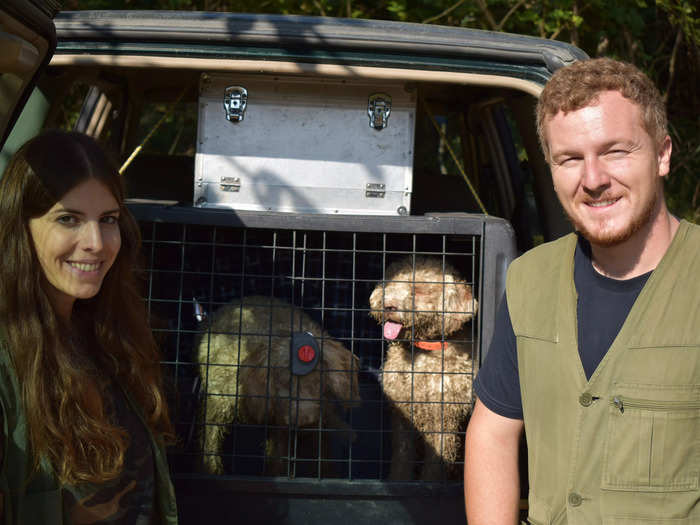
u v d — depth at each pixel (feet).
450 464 7.91
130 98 10.06
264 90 7.52
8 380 4.03
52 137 4.33
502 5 17.46
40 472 4.11
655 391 4.00
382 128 7.57
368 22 6.66
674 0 18.47
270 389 7.24
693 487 3.99
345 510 6.74
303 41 6.50
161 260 8.71
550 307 4.50
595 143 4.06
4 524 3.89
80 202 4.24
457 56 6.63
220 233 8.28
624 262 4.27
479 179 11.68
